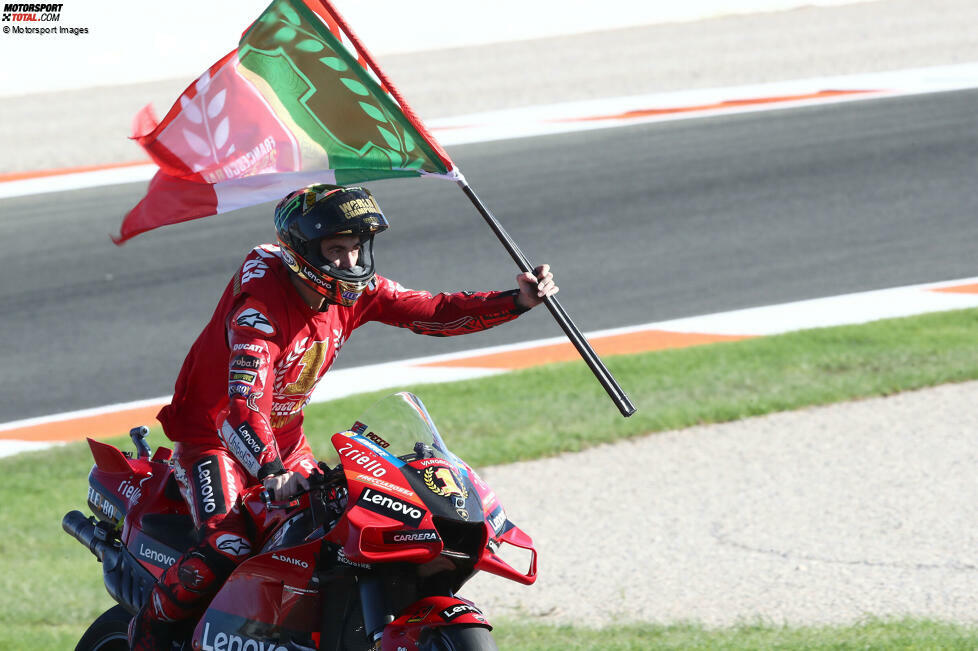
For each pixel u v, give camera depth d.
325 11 15.48
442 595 13.95
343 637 14.13
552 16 101.00
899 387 32.81
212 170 15.77
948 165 57.19
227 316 15.11
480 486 14.56
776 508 25.72
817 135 63.09
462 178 16.05
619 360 36.53
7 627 21.66
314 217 14.38
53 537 26.58
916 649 17.73
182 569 15.05
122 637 17.27
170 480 16.89
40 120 73.62
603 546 24.34
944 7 95.38
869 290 42.72
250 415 14.21
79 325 42.91
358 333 41.22
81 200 58.31
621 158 61.00
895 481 26.73
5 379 38.31
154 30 96.25
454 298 16.55
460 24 98.69
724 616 20.39
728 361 35.72
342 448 13.73
